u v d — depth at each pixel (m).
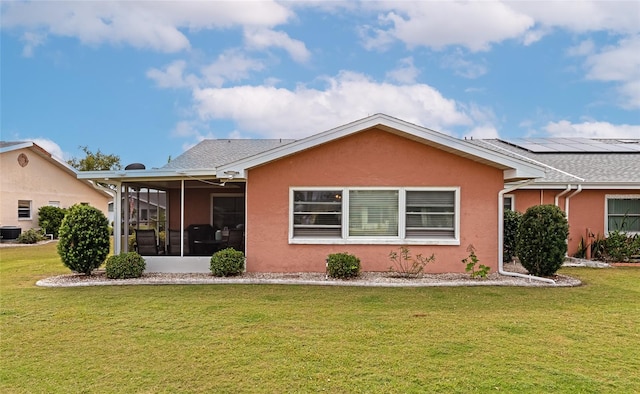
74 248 10.17
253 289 8.85
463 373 4.48
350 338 5.59
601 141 19.91
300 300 7.82
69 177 28.45
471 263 10.00
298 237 10.78
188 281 9.64
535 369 4.60
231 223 15.73
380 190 10.74
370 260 10.73
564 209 14.37
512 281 9.62
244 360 4.85
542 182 13.80
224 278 10.00
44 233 24.56
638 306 7.40
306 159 10.73
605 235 14.21
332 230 10.80
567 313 6.90
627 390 4.12
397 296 8.18
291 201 10.75
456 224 10.65
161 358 4.93
